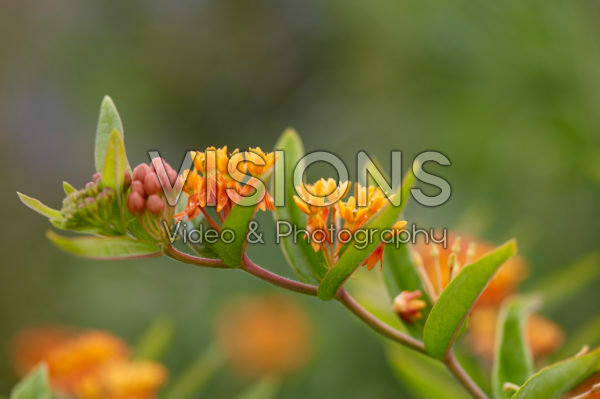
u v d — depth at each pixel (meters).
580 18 3.95
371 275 2.51
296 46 10.90
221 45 11.23
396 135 5.91
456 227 4.28
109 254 1.42
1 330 6.89
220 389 5.06
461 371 1.56
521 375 1.77
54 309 6.87
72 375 2.44
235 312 5.31
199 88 11.02
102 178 1.41
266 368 5.05
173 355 5.47
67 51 10.09
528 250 4.41
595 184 4.21
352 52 7.59
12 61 9.80
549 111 3.92
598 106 3.81
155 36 10.94
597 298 4.34
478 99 4.50
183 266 6.41
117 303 6.22
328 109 7.60
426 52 4.90
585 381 1.74
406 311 1.69
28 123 9.51
